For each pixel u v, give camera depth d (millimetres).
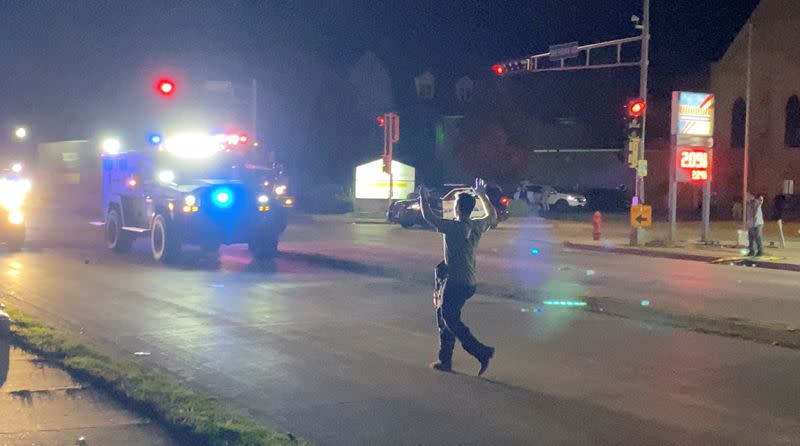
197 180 21750
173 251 20734
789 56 51312
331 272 19000
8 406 7520
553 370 9656
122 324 12320
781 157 51688
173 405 7430
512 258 24391
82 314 13125
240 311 13562
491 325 12500
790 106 51500
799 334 11688
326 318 13000
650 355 10484
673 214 29156
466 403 8242
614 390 8789
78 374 8570
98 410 7461
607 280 18906
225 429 6754
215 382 9008
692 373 9555
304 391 8648
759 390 8836
